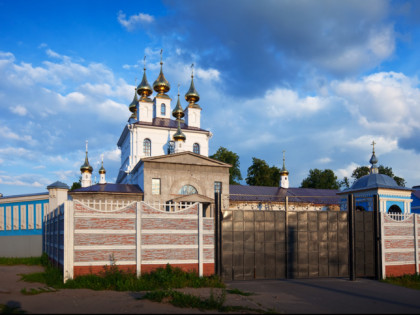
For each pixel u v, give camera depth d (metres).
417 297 14.12
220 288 14.83
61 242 16.45
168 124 45.88
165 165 33.19
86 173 52.31
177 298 11.95
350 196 18.44
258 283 16.41
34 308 10.89
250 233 17.47
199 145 46.22
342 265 18.45
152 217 16.14
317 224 18.38
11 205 27.95
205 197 31.64
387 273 18.70
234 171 63.09
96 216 15.47
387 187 26.55
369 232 18.92
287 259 17.73
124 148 48.72
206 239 16.80
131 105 53.19
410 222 19.70
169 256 16.16
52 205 25.62
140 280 14.70
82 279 14.60
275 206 40.53
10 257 25.70
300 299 13.21
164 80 48.16
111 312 10.48
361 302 12.91
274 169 64.81
